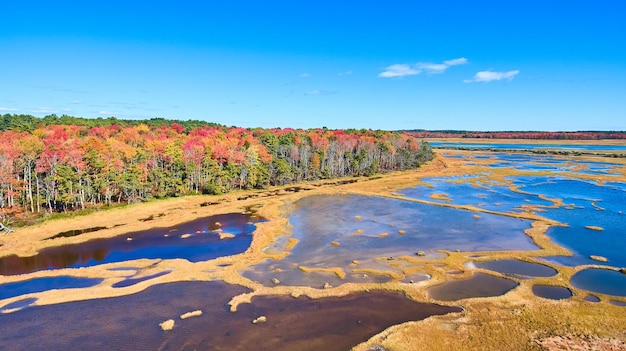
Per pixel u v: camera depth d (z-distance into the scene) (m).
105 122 195.50
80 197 99.25
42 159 95.75
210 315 46.91
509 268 60.31
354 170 173.00
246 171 132.75
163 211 101.88
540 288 52.97
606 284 53.88
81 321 46.12
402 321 44.78
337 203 110.56
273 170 142.88
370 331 42.84
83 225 88.06
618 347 37.59
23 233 81.00
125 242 76.44
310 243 73.50
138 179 107.69
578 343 38.44
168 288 54.56
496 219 90.25
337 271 59.44
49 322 46.00
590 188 132.25
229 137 182.50
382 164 191.88
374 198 117.75
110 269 62.06
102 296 52.16
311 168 157.62
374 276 57.59
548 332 40.66
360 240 75.06
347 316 46.03
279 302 49.69
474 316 44.75
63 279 58.66
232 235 79.94
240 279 56.66
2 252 70.50
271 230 81.69
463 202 110.69
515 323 42.75
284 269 60.72
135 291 53.56
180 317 46.62
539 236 75.50
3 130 147.62
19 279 58.53
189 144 131.38
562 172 175.00
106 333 43.59
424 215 94.88
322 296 50.88
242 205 107.88
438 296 50.94
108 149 109.50
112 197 111.12
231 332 43.19
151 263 64.00
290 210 101.94
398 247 70.75
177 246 73.81
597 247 69.88
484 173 174.25
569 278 55.78
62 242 76.38
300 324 44.47
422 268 60.34
